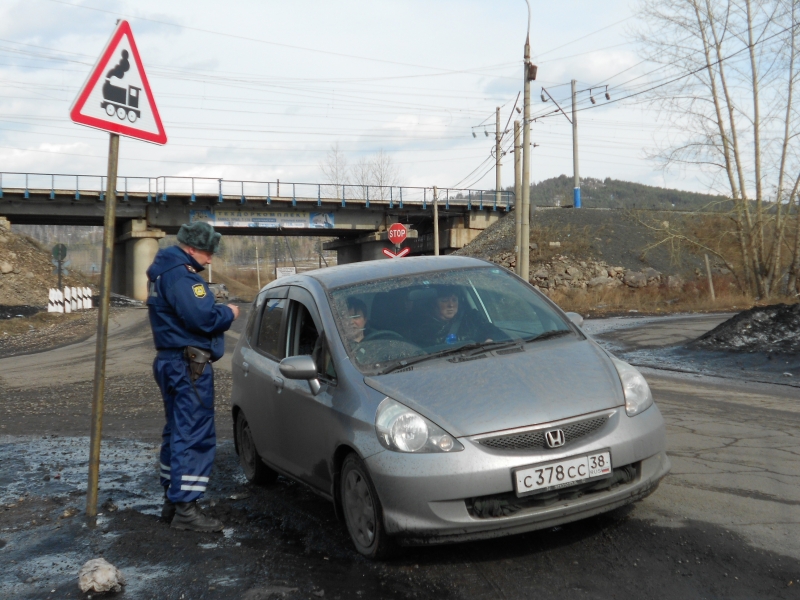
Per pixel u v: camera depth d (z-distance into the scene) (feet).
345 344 15.23
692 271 135.95
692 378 36.42
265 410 18.20
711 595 10.99
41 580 13.05
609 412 13.30
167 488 16.57
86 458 23.32
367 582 12.39
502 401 13.00
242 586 12.37
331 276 17.72
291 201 194.39
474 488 12.17
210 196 186.50
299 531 15.47
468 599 11.48
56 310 116.26
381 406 13.29
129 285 189.57
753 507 14.88
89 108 15.12
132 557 13.97
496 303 16.78
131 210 186.19
